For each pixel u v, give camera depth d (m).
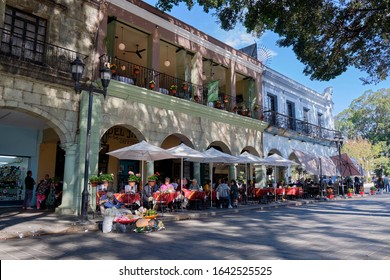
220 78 21.34
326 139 27.83
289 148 23.78
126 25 14.55
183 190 13.37
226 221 10.52
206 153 14.07
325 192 22.27
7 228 8.23
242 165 22.45
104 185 10.92
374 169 43.81
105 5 13.43
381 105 48.50
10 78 10.42
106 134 16.17
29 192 13.40
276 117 22.61
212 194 15.02
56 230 8.25
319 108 29.23
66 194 11.62
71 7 12.38
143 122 14.05
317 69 13.40
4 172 14.72
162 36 15.68
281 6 11.35
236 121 18.91
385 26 11.18
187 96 16.52
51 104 11.41
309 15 11.53
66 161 11.85
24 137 15.21
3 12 10.54
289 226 9.22
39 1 11.46
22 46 11.15
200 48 17.69
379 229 8.52
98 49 12.95
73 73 9.43
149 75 14.98
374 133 49.31
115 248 6.45
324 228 8.76
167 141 19.52
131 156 12.32
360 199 20.52
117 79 13.57
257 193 16.77
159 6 12.27
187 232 8.35
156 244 6.82
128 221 8.41
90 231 8.59
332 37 12.57
